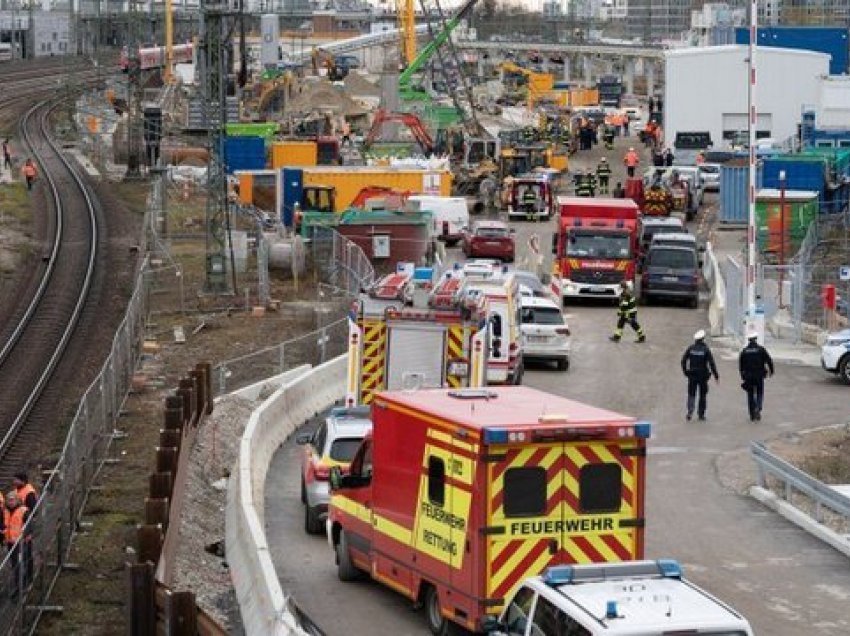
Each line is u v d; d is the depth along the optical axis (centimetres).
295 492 6353
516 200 17350
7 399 8462
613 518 4203
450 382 6406
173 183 18450
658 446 7225
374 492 4762
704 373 7800
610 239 11781
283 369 8781
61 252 13662
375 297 6481
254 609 4366
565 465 4172
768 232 14425
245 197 16762
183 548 5266
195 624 3803
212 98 13225
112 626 4519
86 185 18150
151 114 19788
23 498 4828
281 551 5422
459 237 15200
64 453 5241
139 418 7675
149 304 11112
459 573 4234
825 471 6662
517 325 8312
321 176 15762
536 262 13212
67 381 8975
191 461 6506
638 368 9300
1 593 4166
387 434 4672
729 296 10469
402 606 4744
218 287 11806
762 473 6303
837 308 10769
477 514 4131
